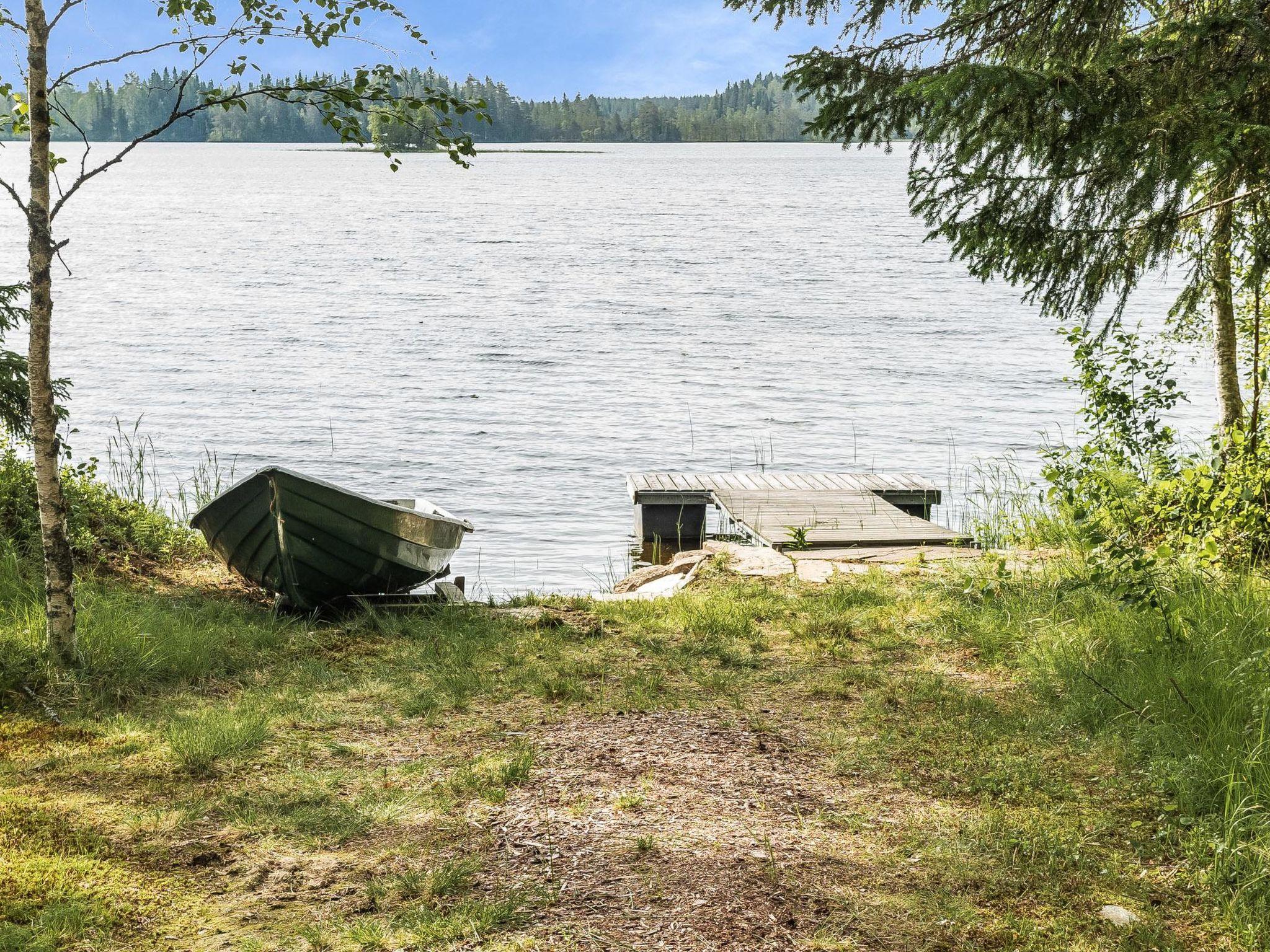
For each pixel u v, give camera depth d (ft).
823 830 14.76
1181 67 21.57
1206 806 14.97
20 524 30.60
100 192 399.03
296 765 17.17
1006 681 21.24
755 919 12.39
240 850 14.16
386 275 159.43
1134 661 20.29
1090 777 16.48
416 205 334.65
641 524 48.08
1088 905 12.87
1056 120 21.79
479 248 202.28
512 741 18.26
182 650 22.48
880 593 28.27
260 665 23.30
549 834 14.56
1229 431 30.27
